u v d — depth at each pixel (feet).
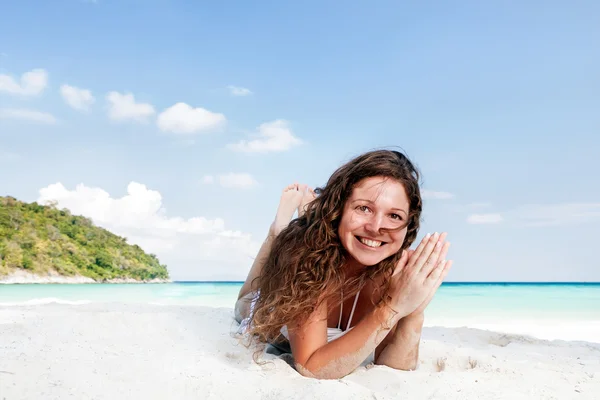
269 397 6.42
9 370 6.74
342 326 8.85
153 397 6.26
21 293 60.29
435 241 7.14
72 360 7.39
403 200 7.32
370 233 7.27
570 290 93.04
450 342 12.76
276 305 7.82
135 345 8.64
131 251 208.95
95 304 17.04
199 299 42.45
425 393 6.86
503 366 8.69
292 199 11.51
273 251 8.79
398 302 7.16
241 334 9.88
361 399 6.34
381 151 7.60
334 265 7.77
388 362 8.49
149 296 49.01
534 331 20.36
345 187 7.45
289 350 9.31
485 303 45.42
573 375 8.16
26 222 184.85
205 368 7.36
